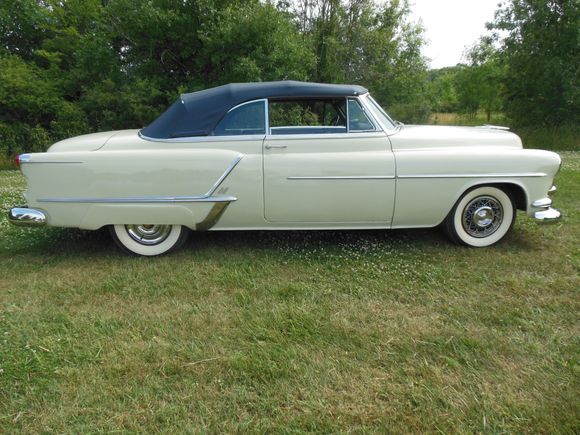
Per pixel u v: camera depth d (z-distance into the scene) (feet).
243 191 11.28
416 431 5.72
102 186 10.97
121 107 36.47
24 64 37.55
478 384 6.62
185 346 7.63
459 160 11.48
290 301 9.32
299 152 11.34
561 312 8.81
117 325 8.39
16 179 25.35
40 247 12.82
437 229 14.21
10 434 5.68
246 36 34.14
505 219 12.38
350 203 11.52
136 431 5.72
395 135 11.71
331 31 47.01
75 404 6.23
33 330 8.21
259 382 6.66
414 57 51.67
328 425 5.81
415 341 7.75
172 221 11.37
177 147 11.25
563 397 6.30
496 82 56.80
